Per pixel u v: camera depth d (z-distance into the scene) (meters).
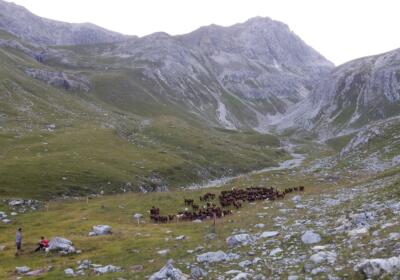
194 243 33.03
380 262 16.05
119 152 112.62
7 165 79.62
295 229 28.89
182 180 100.69
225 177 117.75
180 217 52.88
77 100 193.88
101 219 54.53
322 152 186.12
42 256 36.28
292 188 67.56
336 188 56.38
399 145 82.56
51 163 85.88
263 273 20.22
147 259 30.00
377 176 53.94
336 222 27.42
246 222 39.50
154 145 136.88
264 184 81.25
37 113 142.50
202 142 154.50
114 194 78.12
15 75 179.38
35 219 54.38
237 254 25.16
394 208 26.17
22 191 68.19
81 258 34.19
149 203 65.06
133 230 46.12
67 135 118.75
